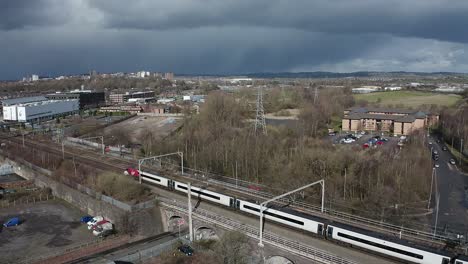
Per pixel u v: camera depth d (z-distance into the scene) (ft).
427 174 317.01
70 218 281.95
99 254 209.26
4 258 221.05
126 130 590.96
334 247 182.09
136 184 280.72
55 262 213.87
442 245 175.11
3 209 300.61
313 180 299.79
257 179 324.80
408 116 577.02
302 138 418.72
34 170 377.91
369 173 296.71
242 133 426.92
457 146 476.13
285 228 204.54
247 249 192.65
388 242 168.66
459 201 287.07
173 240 220.43
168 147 399.03
